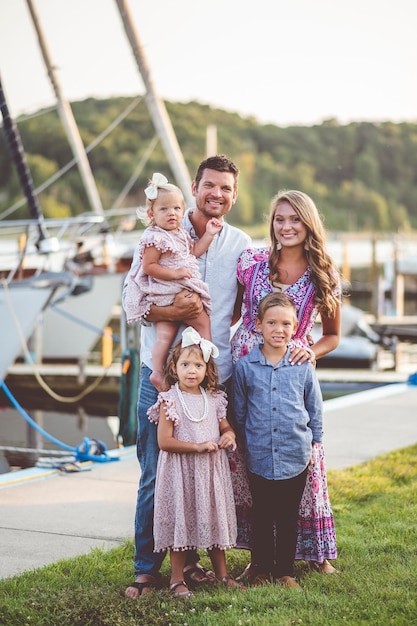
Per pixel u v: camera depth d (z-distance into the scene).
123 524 5.91
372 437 9.00
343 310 21.41
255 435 4.70
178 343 4.68
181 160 16.23
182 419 4.56
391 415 10.32
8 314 12.35
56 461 7.64
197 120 96.06
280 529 4.73
